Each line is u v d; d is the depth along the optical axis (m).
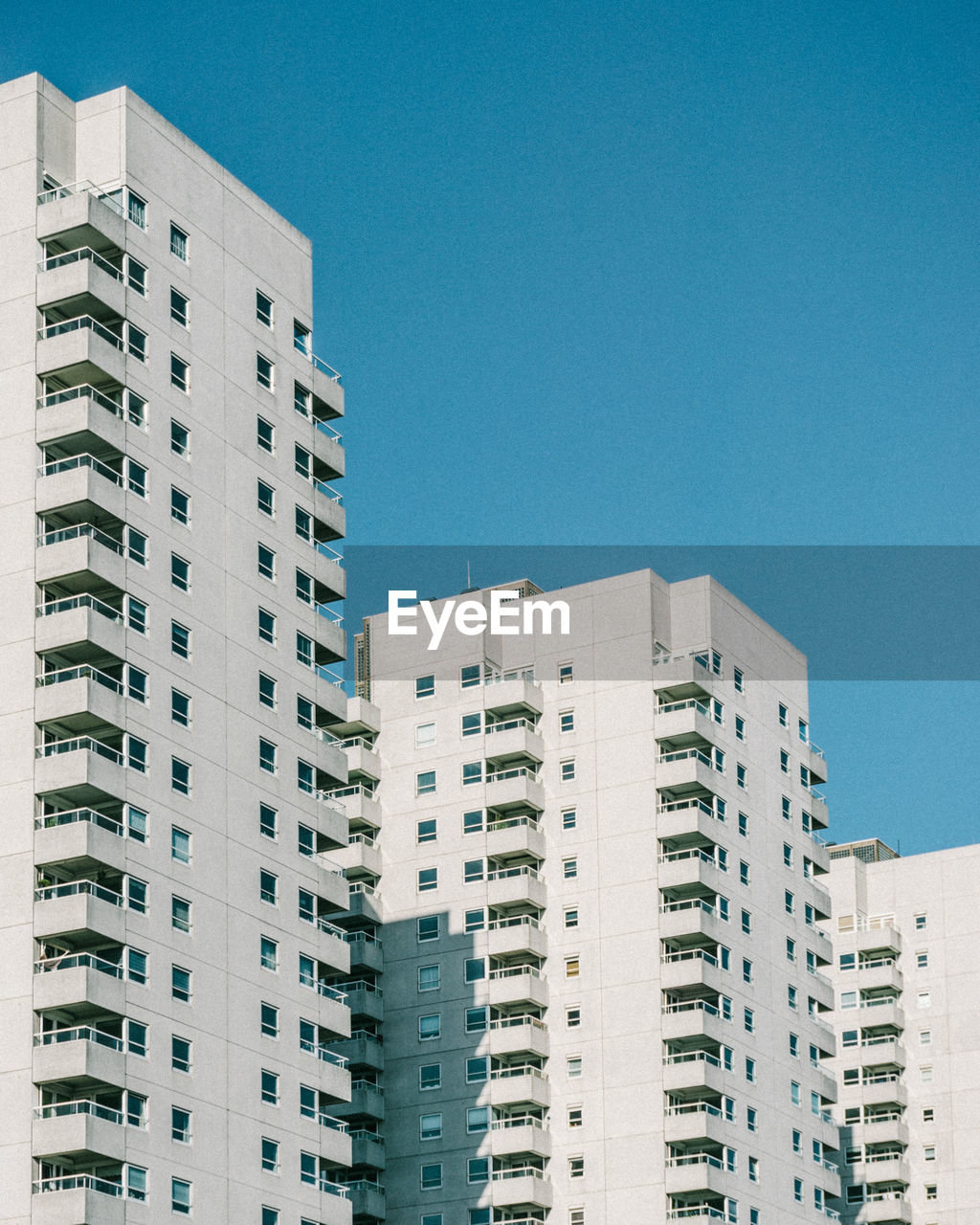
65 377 96.62
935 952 163.25
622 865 128.00
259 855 99.38
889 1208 154.25
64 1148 85.38
